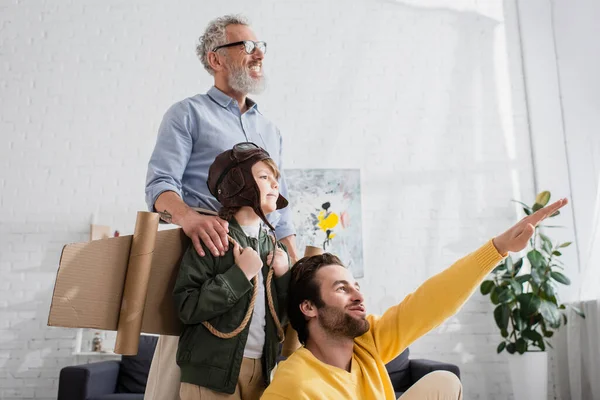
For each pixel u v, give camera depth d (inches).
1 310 151.9
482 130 170.9
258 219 51.7
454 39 176.1
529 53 174.6
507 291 143.7
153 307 46.2
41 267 155.3
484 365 155.3
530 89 172.4
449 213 165.0
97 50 168.1
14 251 155.6
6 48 166.2
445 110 171.5
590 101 153.8
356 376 47.6
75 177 160.9
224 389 43.8
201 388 44.2
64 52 167.3
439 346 156.1
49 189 159.8
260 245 50.8
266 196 49.3
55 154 161.8
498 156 169.5
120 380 133.7
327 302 48.2
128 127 164.6
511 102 173.0
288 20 173.3
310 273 49.7
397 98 171.2
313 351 49.3
